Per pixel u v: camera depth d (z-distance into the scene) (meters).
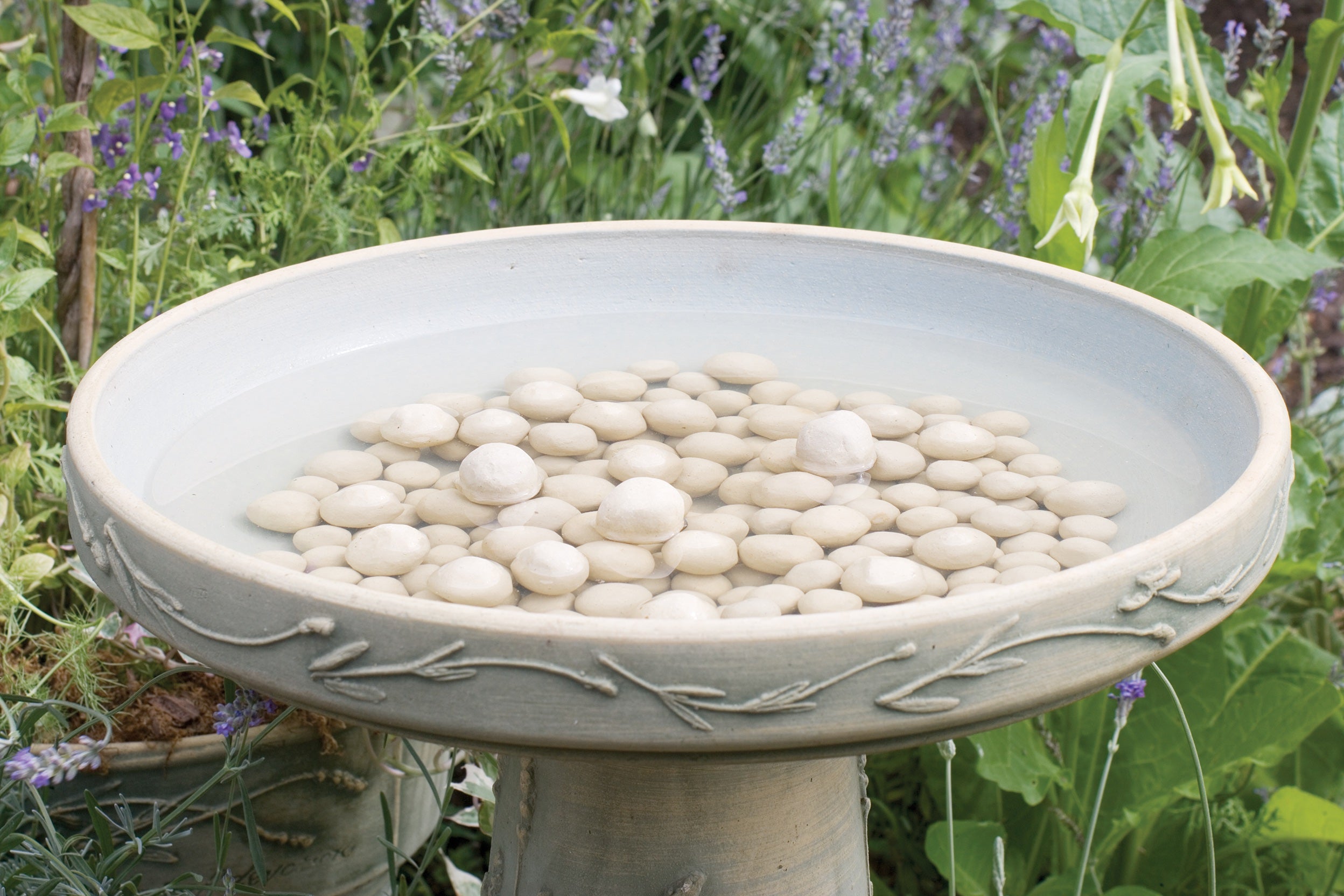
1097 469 0.84
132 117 1.40
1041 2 1.48
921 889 1.51
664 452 0.84
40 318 1.19
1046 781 1.31
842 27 2.04
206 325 0.92
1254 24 3.01
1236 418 0.80
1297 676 1.39
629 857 0.89
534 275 1.11
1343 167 1.60
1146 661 0.63
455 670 0.55
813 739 0.56
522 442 0.88
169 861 1.11
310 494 0.79
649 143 2.00
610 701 0.55
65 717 1.04
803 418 0.90
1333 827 1.25
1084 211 0.88
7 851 0.92
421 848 1.40
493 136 1.92
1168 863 1.42
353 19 1.73
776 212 2.13
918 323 1.08
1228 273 1.35
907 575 0.67
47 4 1.33
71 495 0.69
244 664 0.60
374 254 1.04
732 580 0.72
